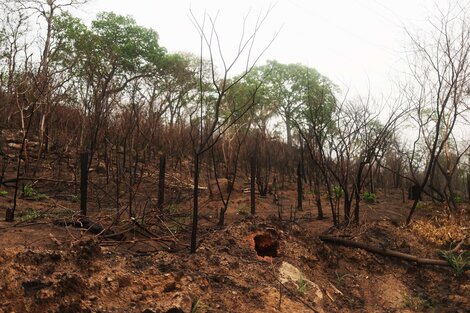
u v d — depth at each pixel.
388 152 13.66
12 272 3.62
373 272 6.36
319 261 6.21
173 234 6.04
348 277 6.10
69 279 3.74
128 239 5.73
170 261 4.74
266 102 14.73
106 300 3.88
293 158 14.77
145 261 4.61
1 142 9.71
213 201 9.57
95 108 9.24
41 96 8.44
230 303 4.37
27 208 6.56
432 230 7.63
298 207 9.54
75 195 7.95
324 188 13.18
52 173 9.27
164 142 12.55
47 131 9.23
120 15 19.67
